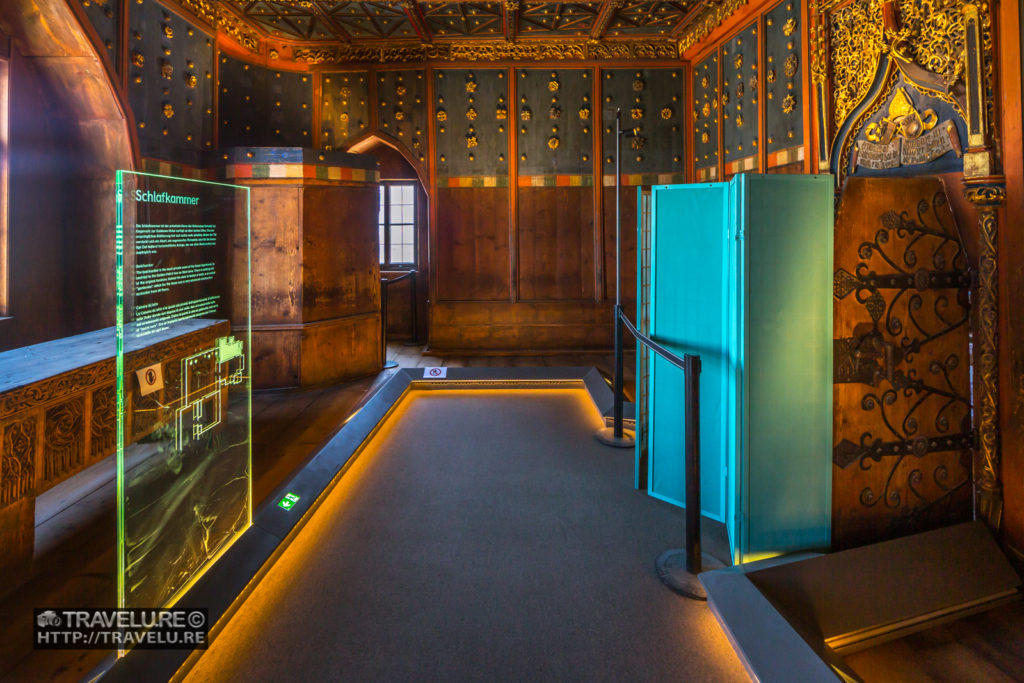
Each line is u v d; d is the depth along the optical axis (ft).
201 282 20.58
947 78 12.66
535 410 17.88
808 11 18.48
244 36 25.59
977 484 10.02
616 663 6.60
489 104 28.63
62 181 18.16
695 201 9.53
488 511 10.69
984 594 8.75
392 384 19.58
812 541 9.02
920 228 9.53
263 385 21.21
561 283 29.45
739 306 8.42
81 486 12.32
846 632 7.75
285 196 21.03
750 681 6.30
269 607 7.67
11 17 15.61
